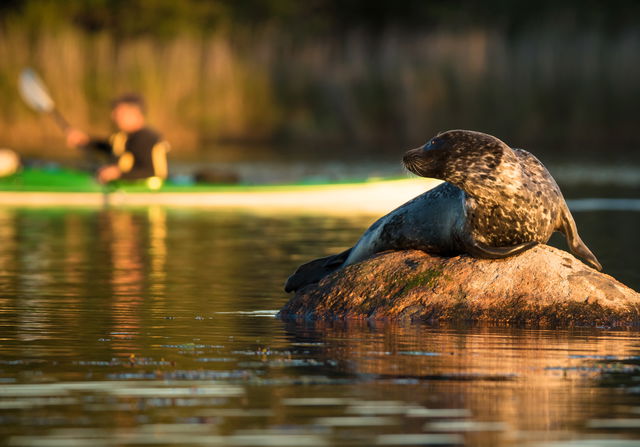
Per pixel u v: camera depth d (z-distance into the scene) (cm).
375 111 12650
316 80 12688
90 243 5081
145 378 2133
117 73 11462
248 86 12231
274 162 10044
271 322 2864
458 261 2905
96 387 2056
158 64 11675
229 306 3170
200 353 2409
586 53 12331
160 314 3006
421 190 7431
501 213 2814
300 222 6253
